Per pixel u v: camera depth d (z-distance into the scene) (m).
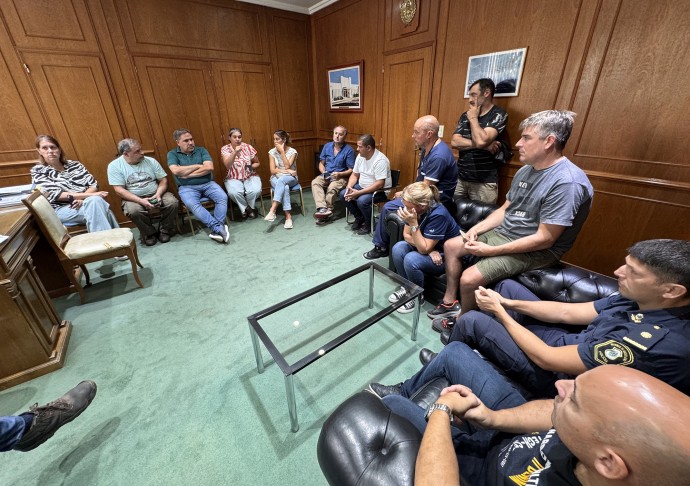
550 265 1.46
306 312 1.91
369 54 3.35
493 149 2.27
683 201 1.70
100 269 2.44
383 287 2.18
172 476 1.05
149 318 1.87
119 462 1.09
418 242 1.73
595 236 2.08
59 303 2.01
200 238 3.04
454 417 0.75
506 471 0.62
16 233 1.48
